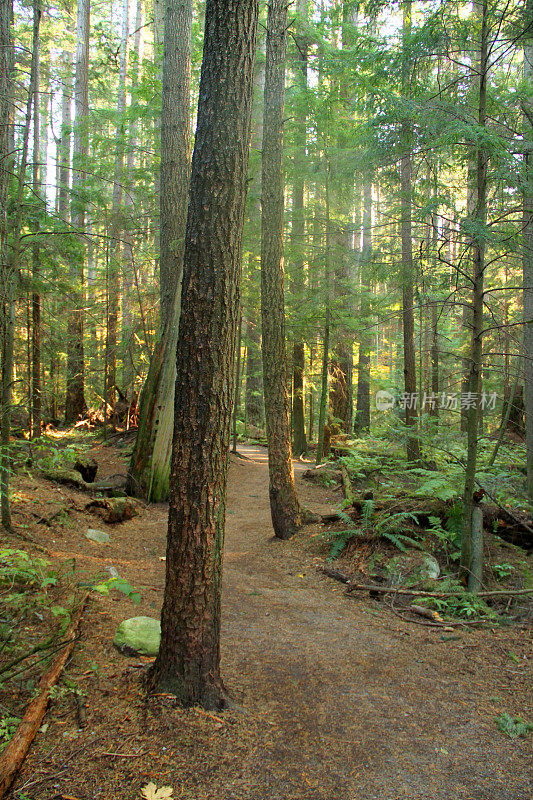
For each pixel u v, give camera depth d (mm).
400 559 6008
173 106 9961
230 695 3191
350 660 3930
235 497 10633
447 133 4867
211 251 2885
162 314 9938
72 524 6688
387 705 3297
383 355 22500
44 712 2812
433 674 3762
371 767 2662
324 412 12359
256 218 12641
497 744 2918
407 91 5629
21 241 6488
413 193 6070
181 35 9953
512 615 5004
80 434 14633
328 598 5402
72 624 3717
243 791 2385
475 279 5223
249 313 14938
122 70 20828
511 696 3457
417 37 5184
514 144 5055
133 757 2525
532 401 7996
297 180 12805
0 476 5336
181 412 2912
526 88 6176
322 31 11008
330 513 7785
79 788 2311
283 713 3109
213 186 2889
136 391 16734
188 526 2922
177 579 2957
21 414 12984
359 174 10055
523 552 6215
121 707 2898
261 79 16594
